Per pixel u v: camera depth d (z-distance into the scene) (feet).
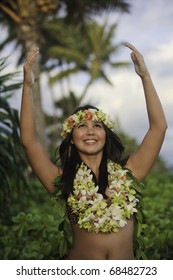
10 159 20.17
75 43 88.48
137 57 9.97
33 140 9.91
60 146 10.19
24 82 9.83
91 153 9.73
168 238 13.21
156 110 9.75
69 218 9.71
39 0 50.72
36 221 14.74
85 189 9.48
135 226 9.90
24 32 51.16
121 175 9.69
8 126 19.03
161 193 27.02
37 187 28.66
